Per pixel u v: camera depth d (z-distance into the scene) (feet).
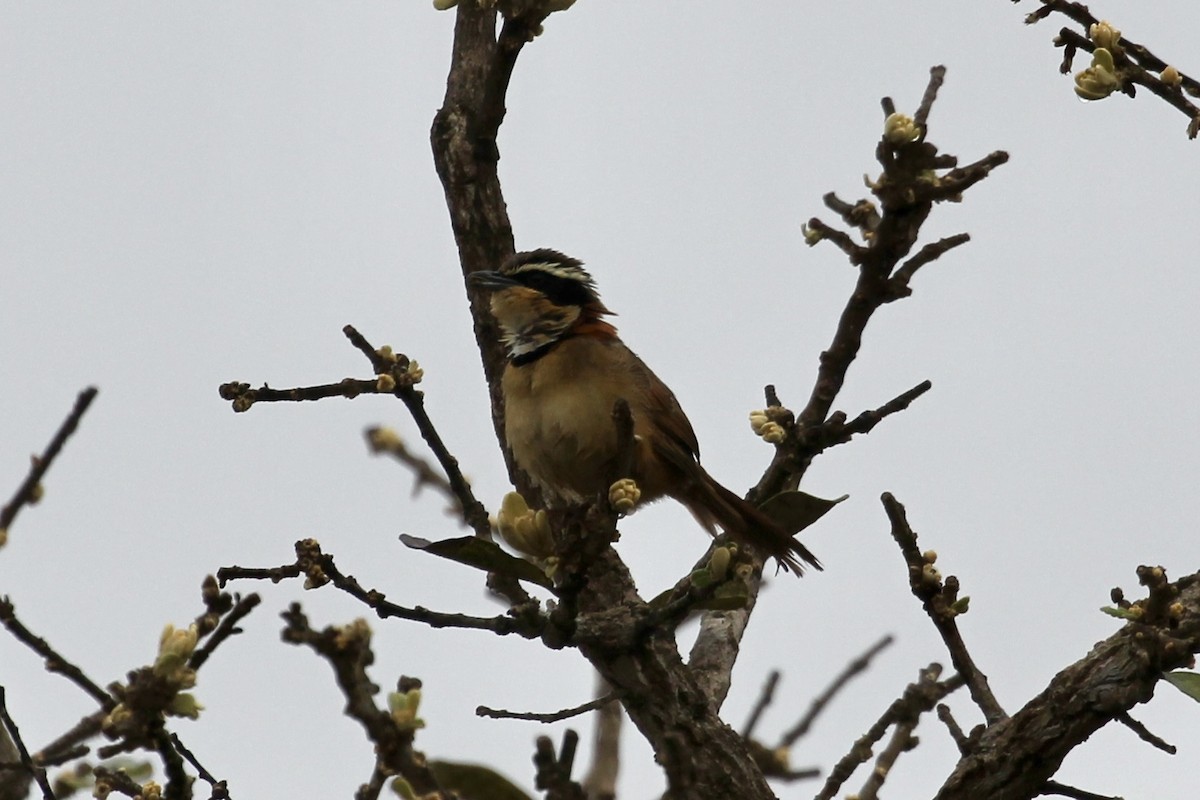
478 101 47.91
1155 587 34.12
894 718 41.81
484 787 35.12
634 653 37.19
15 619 33.37
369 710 29.35
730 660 43.45
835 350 43.70
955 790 37.58
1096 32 37.27
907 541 39.47
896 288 42.96
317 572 33.12
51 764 36.32
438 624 33.71
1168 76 36.76
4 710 33.94
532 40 45.06
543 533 35.19
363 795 29.40
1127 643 37.17
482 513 39.29
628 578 41.57
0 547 37.96
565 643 34.55
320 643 29.04
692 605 36.06
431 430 39.17
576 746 29.30
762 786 38.50
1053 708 37.06
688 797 38.27
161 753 29.35
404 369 39.09
